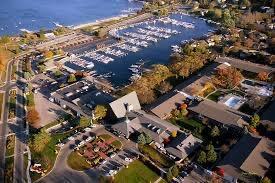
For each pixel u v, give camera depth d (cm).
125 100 18962
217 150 16225
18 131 17838
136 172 14975
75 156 15938
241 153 15338
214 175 14612
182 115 19112
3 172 14975
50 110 19700
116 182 14388
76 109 19250
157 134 16700
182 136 16688
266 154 15338
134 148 16450
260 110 19525
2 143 16925
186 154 15712
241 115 18762
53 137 17288
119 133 17362
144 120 17712
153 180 14550
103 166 15312
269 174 14638
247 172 14300
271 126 17688
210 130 17650
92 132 17612
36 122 18488
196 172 14950
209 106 19075
